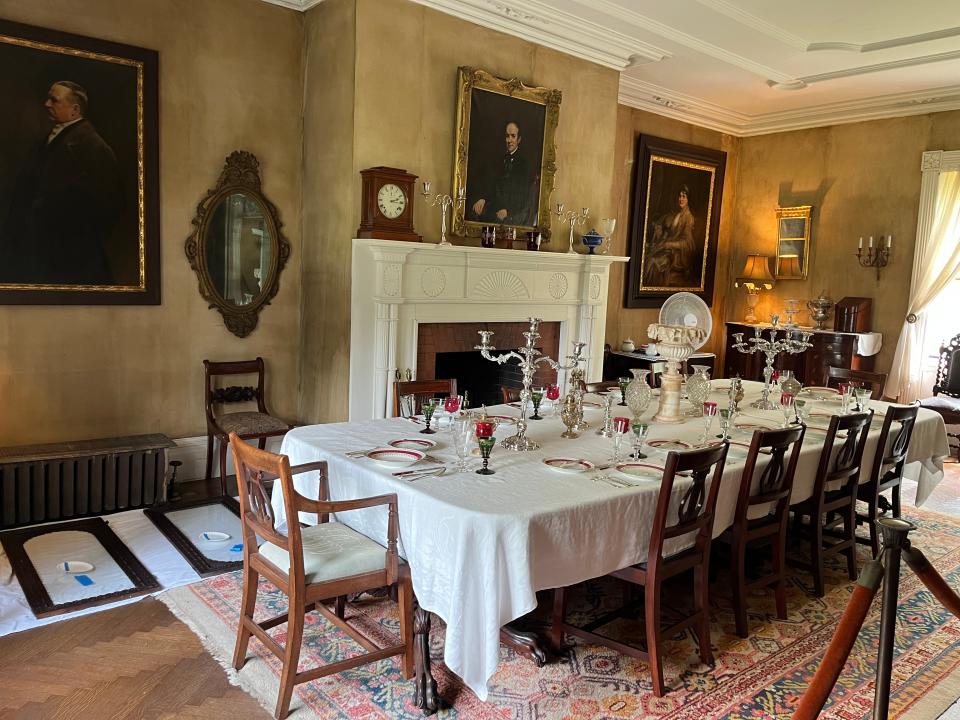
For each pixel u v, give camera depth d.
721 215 8.77
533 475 2.76
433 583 2.40
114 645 2.84
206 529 4.07
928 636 3.24
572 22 5.65
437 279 5.15
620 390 4.48
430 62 5.14
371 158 4.89
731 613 3.37
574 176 6.24
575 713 2.51
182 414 4.93
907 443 4.04
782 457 3.13
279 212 5.25
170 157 4.71
